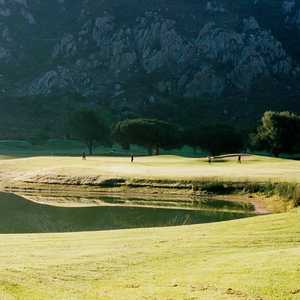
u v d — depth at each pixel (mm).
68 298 15742
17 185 75875
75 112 167125
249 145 156375
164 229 30250
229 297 15797
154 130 154875
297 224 29297
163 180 69375
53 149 182625
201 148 159125
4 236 27938
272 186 60969
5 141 194625
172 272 19219
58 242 25516
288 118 134375
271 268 18500
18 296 15555
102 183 72250
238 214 50188
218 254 22281
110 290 16906
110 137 167625
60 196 66562
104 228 40812
